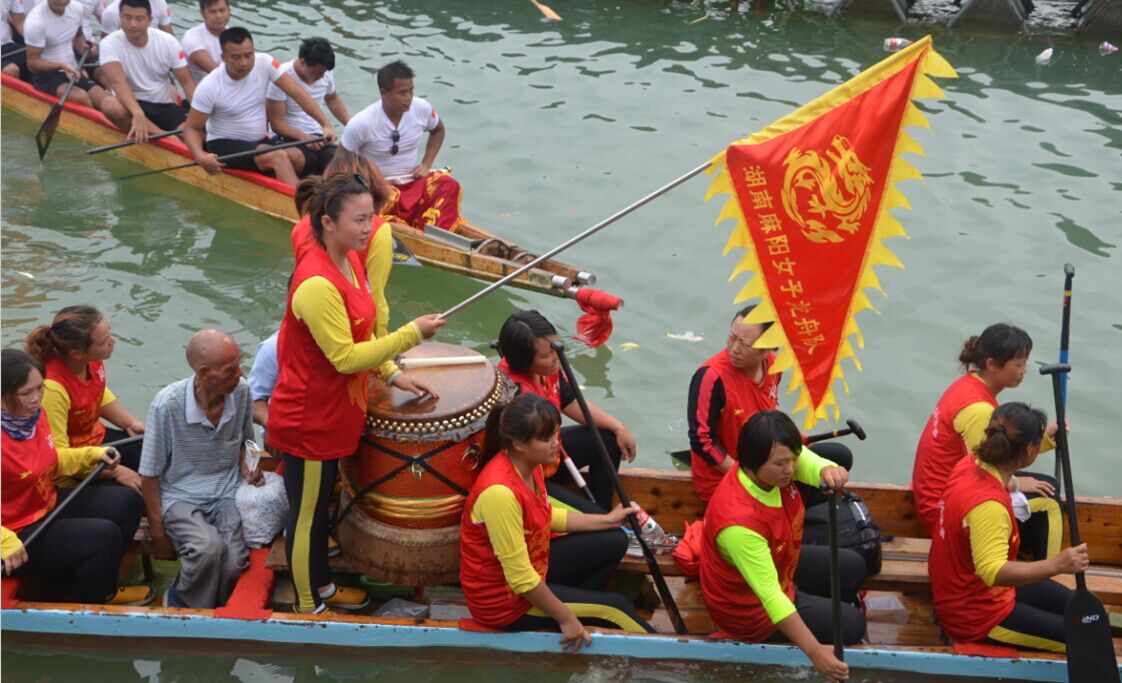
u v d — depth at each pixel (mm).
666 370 17656
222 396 12180
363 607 12523
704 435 12664
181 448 12336
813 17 34094
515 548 10836
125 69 24328
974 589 11453
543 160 24609
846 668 10531
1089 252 20781
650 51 31109
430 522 11820
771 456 10180
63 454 12203
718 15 34188
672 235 21656
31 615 11727
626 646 11539
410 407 11609
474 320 19141
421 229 21078
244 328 18672
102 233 21688
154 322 18672
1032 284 19750
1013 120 26562
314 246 10859
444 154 24859
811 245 12422
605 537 11852
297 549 11727
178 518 12211
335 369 11031
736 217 12555
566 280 18891
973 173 23797
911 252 20781
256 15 33406
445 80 28875
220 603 12406
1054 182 23453
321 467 11438
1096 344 18094
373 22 33094
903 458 15711
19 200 22875
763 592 10617
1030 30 32969
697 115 26844
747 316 12453
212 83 22359
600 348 18141
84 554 11773
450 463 11656
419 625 11664
